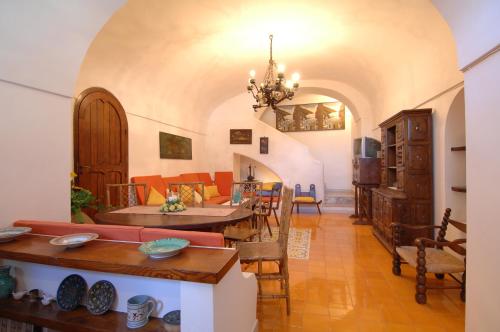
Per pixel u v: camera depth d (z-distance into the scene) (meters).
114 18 2.95
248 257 2.18
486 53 1.42
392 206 3.35
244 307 1.54
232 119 6.91
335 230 4.87
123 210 2.82
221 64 4.89
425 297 2.32
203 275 1.08
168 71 4.50
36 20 1.70
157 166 4.83
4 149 1.66
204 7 3.05
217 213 2.61
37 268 1.58
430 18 2.85
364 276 2.88
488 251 1.46
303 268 3.10
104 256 1.29
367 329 1.97
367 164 5.36
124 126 3.95
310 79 5.95
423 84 3.41
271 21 3.41
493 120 1.41
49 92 1.91
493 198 1.42
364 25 3.46
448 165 2.98
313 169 6.75
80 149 3.18
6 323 1.57
